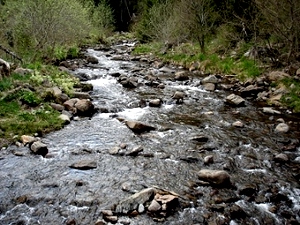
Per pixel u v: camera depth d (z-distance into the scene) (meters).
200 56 19.23
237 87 14.48
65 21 19.06
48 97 11.06
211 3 20.59
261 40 17.27
